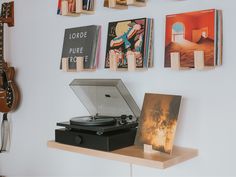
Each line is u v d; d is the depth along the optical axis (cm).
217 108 141
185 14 144
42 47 210
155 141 137
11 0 229
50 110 208
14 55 230
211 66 136
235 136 137
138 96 165
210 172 143
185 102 150
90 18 183
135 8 164
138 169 167
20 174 232
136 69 158
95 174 187
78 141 146
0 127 244
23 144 228
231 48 136
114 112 166
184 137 150
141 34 156
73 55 181
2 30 225
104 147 139
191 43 142
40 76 213
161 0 155
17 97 224
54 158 209
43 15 208
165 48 150
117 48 165
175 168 154
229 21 137
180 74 151
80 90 170
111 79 159
